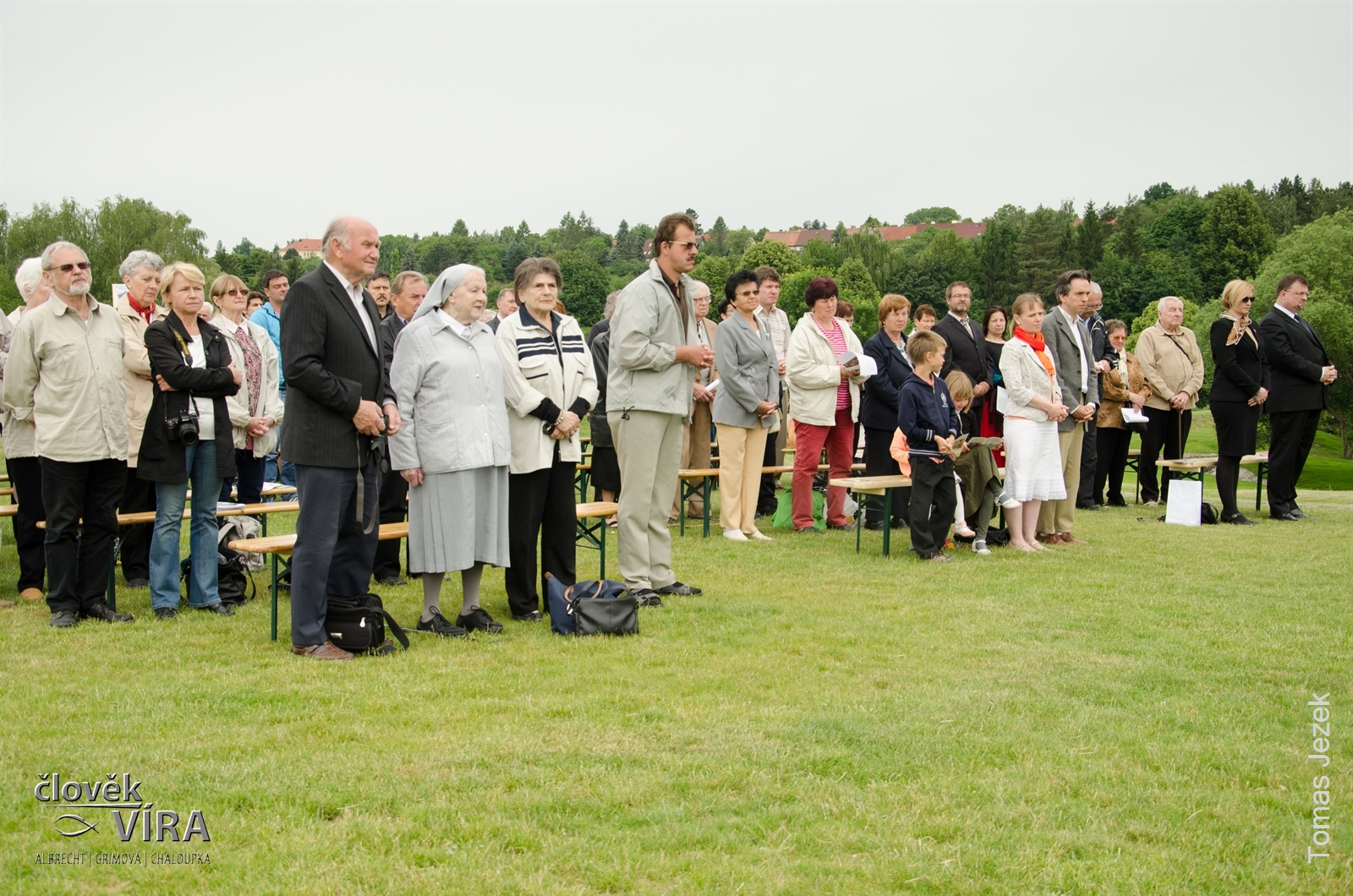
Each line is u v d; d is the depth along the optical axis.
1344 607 6.50
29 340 5.77
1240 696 4.71
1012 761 3.85
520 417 6.06
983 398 10.48
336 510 5.23
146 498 7.20
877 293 91.12
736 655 5.25
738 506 9.03
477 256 148.00
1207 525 10.29
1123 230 95.50
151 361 5.92
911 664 5.10
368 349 5.28
